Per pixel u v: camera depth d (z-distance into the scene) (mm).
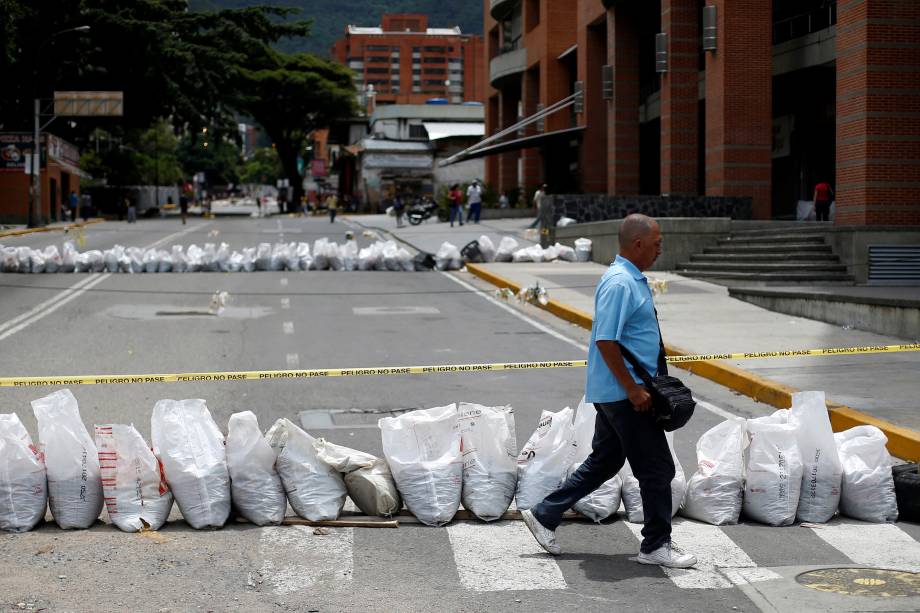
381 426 7055
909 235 21594
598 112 42500
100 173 93875
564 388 12102
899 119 21750
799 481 6875
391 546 6414
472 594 5551
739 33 29109
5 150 55500
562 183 46344
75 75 57438
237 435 6867
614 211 31547
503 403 11172
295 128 91625
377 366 13547
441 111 82750
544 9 48219
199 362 13688
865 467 7066
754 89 29219
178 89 63531
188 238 40000
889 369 12430
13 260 24984
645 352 5902
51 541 6461
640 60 44125
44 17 54531
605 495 6961
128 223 55438
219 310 18688
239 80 79312
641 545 6066
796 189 35875
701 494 6922
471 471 6992
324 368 13289
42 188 56062
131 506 6707
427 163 80375
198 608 5328
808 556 6184
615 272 5914
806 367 12625
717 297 20625
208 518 6691
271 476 6891
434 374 13062
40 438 6777
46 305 19250
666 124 32812
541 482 6992
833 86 33062
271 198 146625
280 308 19484
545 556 6219
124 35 59969
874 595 5445
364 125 92562
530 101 52406
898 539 6543
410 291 22641
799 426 6953
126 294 21203
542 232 32375
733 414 10625
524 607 5348
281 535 6625
